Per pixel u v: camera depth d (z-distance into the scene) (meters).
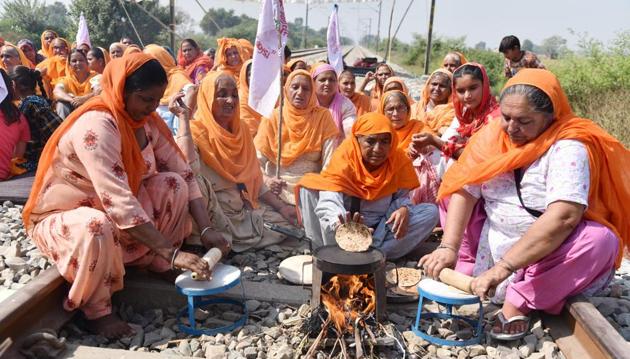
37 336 2.89
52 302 3.24
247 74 6.73
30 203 3.43
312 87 5.46
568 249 3.18
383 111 5.55
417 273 4.06
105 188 3.16
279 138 5.12
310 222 4.33
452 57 7.52
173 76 7.93
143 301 3.68
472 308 3.68
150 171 3.64
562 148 3.15
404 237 4.25
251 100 5.25
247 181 4.68
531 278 3.26
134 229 3.21
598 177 3.26
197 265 3.18
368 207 4.25
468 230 3.77
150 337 3.30
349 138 4.19
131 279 3.76
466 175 3.44
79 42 12.20
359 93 7.94
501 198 3.45
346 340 3.11
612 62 14.41
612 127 10.61
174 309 3.64
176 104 4.29
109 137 3.18
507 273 3.05
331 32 13.19
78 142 3.17
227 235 4.42
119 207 3.17
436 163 5.23
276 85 5.18
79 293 3.17
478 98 4.76
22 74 6.59
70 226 3.14
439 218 4.57
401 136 5.54
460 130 4.92
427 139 4.68
